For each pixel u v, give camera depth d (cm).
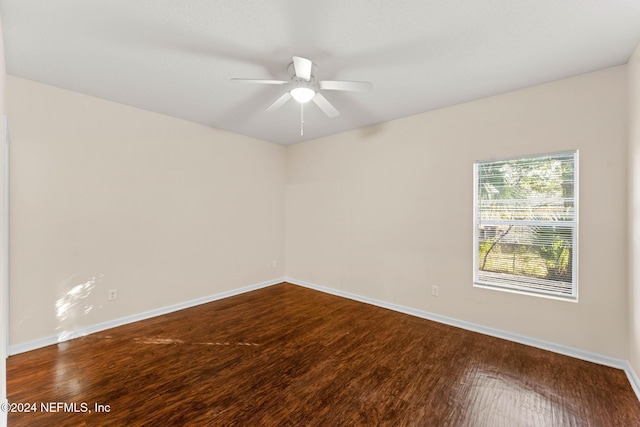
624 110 225
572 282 253
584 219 242
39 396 192
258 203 461
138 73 244
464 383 209
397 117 354
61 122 272
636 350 204
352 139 409
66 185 276
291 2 161
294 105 317
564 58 218
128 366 229
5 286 232
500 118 283
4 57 208
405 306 355
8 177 242
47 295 265
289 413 179
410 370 226
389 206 369
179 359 241
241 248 438
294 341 275
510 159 280
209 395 195
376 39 195
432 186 330
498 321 285
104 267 301
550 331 257
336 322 323
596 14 169
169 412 178
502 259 288
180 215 364
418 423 171
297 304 386
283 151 502
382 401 189
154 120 338
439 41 197
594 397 193
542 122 261
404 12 169
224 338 281
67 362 235
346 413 179
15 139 247
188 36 193
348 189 415
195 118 361
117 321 310
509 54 213
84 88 273
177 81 259
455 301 314
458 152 310
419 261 342
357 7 165
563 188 257
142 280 330
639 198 198
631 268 215
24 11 167
